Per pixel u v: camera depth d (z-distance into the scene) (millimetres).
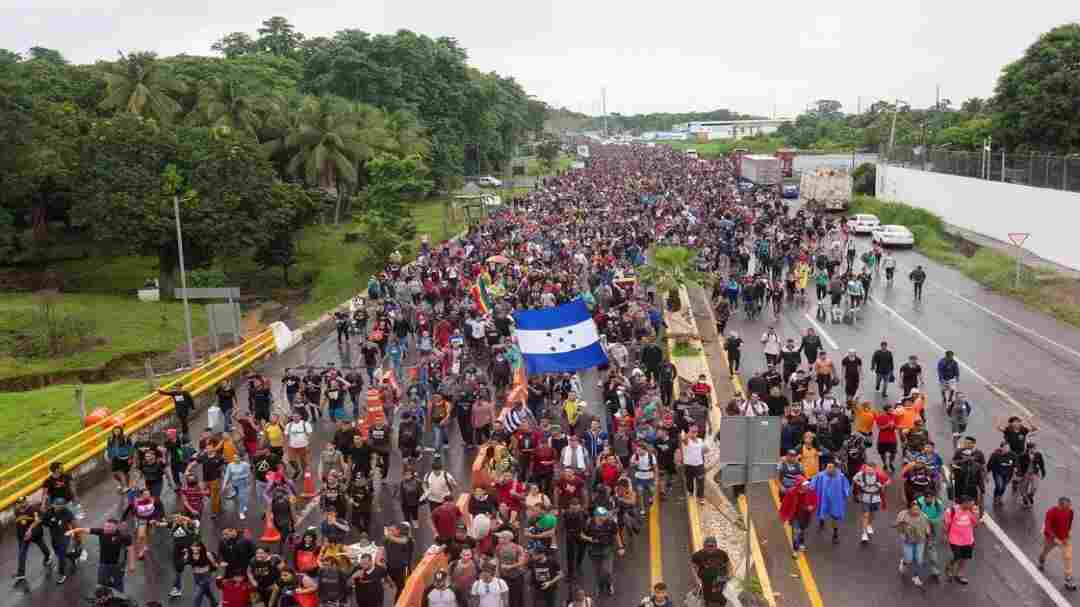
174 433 19391
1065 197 44562
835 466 16500
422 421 21609
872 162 93250
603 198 75875
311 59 99250
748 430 12250
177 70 78625
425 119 101312
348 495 16594
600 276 36969
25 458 21781
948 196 63531
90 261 56375
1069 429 22344
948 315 35438
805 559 16031
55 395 27750
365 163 69750
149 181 45812
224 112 68000
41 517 15727
